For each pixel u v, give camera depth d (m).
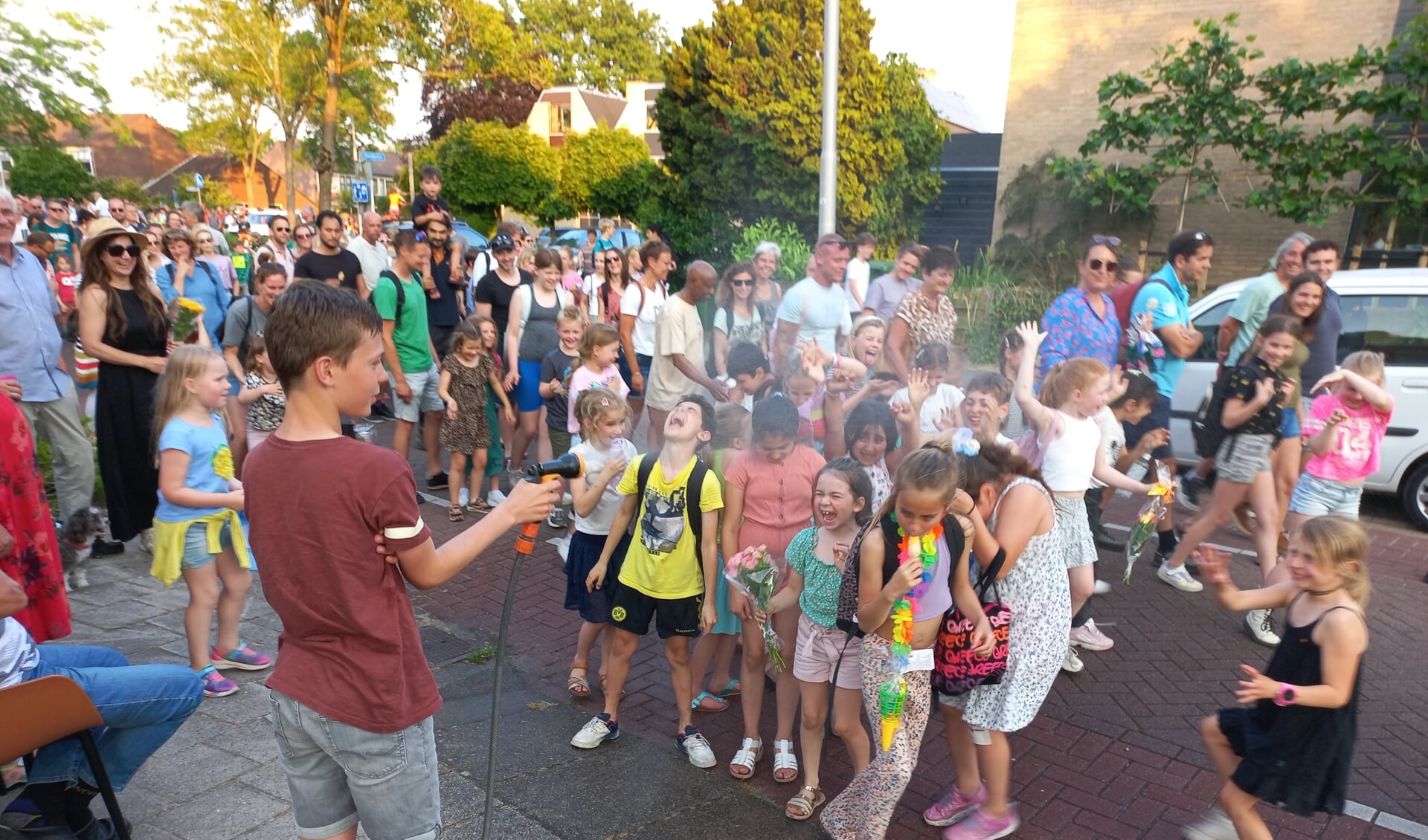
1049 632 3.07
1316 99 12.16
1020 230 16.30
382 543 2.04
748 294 6.48
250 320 5.91
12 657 2.58
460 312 8.18
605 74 53.88
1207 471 5.34
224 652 4.14
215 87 29.67
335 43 25.84
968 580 2.93
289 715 2.12
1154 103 13.32
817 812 3.32
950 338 5.77
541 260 6.92
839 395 4.48
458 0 26.45
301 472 2.02
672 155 17.98
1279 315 5.00
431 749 2.25
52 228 13.30
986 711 3.02
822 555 3.19
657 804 3.37
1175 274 5.63
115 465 5.13
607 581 3.76
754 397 5.09
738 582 3.30
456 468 6.50
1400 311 6.62
